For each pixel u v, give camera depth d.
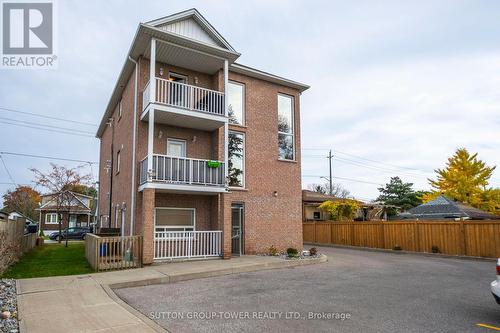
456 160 34.38
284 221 16.72
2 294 7.50
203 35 14.33
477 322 6.08
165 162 12.76
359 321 6.09
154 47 12.92
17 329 5.41
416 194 40.28
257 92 16.80
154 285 9.23
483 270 12.48
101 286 8.48
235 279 10.15
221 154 14.99
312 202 31.45
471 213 21.70
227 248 13.63
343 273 11.41
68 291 7.98
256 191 16.06
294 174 17.47
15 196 45.75
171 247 12.96
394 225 20.17
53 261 13.42
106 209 21.66
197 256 13.17
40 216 38.38
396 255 18.05
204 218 14.76
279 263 12.71
